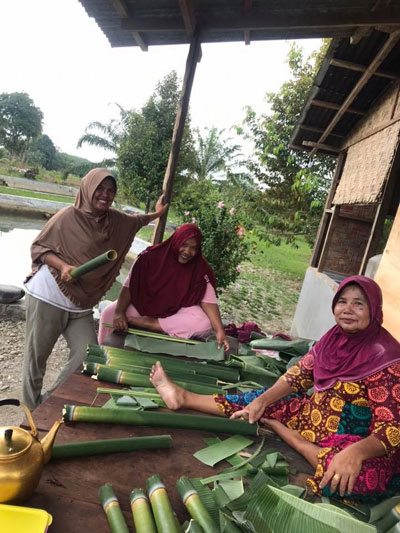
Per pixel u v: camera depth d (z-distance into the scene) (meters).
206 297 3.52
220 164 21.28
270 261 14.80
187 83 3.91
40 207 17.56
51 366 4.16
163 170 15.08
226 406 2.23
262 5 3.56
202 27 3.76
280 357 3.26
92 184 2.88
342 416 1.94
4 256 9.20
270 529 1.41
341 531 1.44
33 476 1.34
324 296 5.34
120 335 3.22
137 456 1.82
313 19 3.56
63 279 2.79
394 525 1.57
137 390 2.34
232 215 6.37
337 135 7.02
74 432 1.90
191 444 1.98
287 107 11.40
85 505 1.50
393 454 1.74
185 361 2.80
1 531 1.19
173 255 3.41
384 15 3.44
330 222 6.65
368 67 4.32
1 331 4.64
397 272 3.06
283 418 2.18
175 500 1.60
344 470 1.63
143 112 15.72
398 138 4.40
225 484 1.68
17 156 43.75
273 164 11.73
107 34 4.14
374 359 1.86
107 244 3.10
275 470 1.83
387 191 4.48
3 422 3.12
